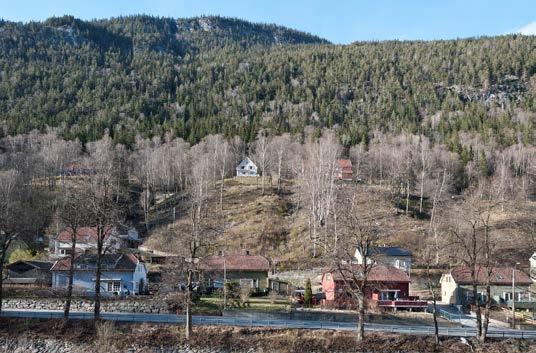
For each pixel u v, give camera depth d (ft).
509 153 509.76
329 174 391.24
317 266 301.02
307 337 186.91
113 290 244.42
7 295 225.76
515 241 322.14
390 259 291.17
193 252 193.57
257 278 263.29
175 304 221.87
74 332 189.57
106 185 227.61
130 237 358.84
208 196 412.57
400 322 216.95
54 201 379.55
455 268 281.13
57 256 309.83
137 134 643.04
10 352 184.24
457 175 486.38
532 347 185.47
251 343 185.26
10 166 464.24
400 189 449.06
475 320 230.68
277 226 361.92
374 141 595.06
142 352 182.19
